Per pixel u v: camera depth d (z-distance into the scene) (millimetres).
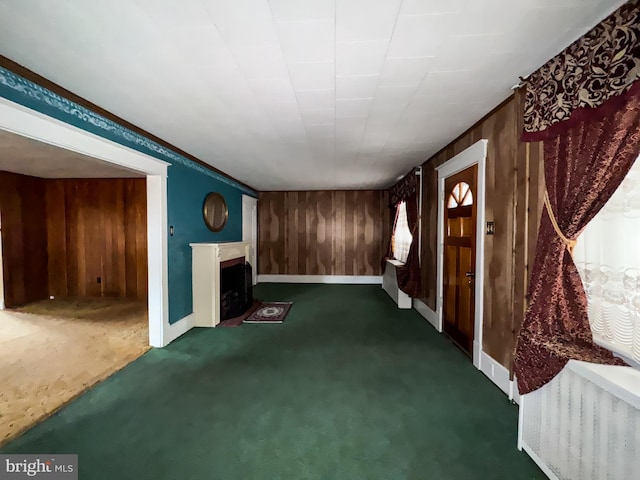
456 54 1727
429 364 2949
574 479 1410
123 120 2748
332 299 5750
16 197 5055
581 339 1556
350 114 2613
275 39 1585
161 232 3377
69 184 5582
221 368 2859
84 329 3914
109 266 5613
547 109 1755
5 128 1790
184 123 2838
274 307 5102
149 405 2244
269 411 2180
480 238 2785
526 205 2150
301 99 2312
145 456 1740
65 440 1862
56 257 5648
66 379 2615
